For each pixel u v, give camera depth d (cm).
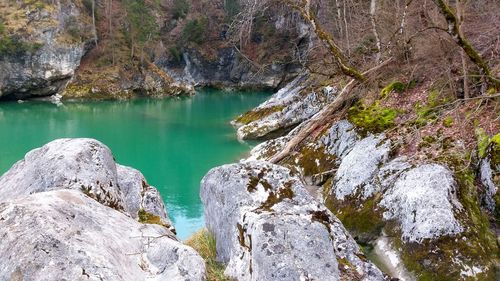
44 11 3644
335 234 481
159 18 5081
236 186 547
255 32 4603
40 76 3594
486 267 561
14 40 3447
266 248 439
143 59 4281
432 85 1091
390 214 690
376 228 702
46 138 2125
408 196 670
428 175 683
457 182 676
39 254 347
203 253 556
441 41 1033
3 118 2731
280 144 1462
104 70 4056
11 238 365
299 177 589
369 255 674
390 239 665
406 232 636
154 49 4725
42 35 3581
